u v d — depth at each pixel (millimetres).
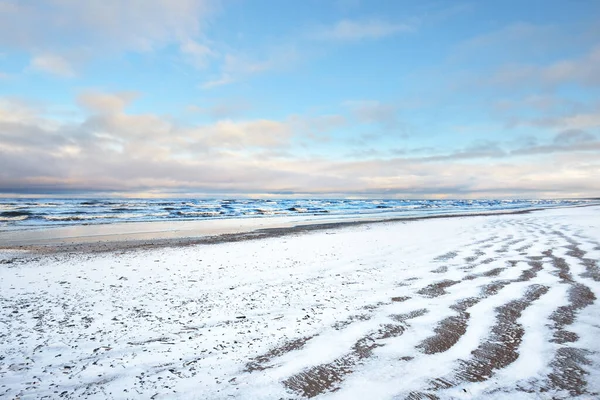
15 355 4270
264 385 3422
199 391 3355
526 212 36625
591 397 2998
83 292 7219
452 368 3602
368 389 3262
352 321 5141
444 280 7414
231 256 11281
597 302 5582
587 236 13031
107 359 4125
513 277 7375
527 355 3820
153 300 6590
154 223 28859
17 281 8227
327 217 36406
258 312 5742
